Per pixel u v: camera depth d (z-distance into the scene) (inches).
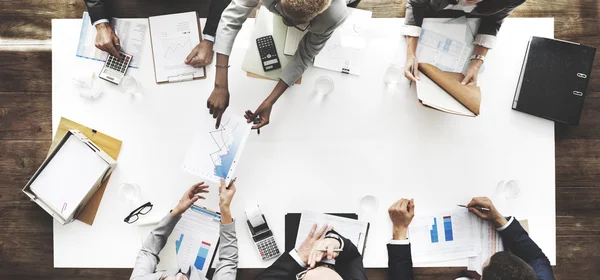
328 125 77.0
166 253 75.6
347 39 76.6
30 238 80.2
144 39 77.3
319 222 75.8
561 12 79.8
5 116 80.9
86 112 77.2
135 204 76.5
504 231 74.0
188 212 76.0
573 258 79.5
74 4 80.6
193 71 76.8
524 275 65.2
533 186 76.9
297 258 70.1
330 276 61.5
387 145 77.0
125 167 76.8
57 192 74.5
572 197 80.0
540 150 76.9
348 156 76.9
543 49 76.4
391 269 72.4
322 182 76.7
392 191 76.6
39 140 80.8
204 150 72.5
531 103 76.5
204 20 77.9
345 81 77.0
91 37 77.4
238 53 76.7
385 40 76.8
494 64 77.1
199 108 77.1
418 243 75.9
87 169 74.5
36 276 79.9
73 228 76.5
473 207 75.3
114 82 76.6
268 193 76.4
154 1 80.0
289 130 76.9
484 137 77.2
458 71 76.8
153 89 77.1
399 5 79.4
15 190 80.6
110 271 78.8
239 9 65.1
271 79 76.7
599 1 79.7
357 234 75.4
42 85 80.8
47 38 81.1
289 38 76.2
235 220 75.9
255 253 75.8
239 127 72.2
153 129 77.1
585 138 80.0
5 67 81.0
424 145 77.1
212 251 75.5
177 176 76.9
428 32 76.6
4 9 81.1
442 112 77.1
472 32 76.0
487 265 68.1
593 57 76.2
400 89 77.2
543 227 76.6
